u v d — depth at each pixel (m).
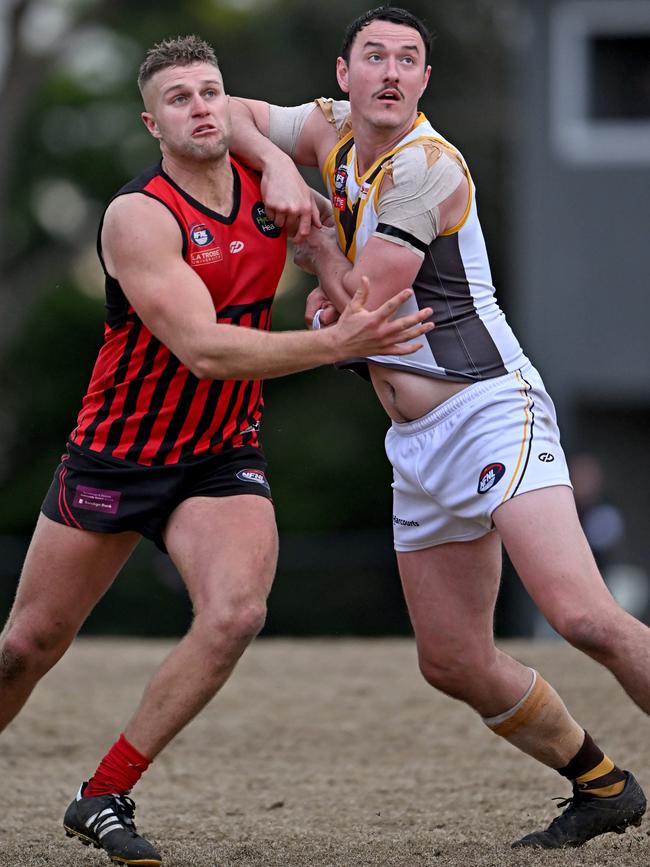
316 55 84.06
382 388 17.03
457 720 27.42
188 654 15.70
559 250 58.50
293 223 16.69
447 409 16.50
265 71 84.56
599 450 60.19
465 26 81.50
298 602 59.16
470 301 16.61
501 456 16.11
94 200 94.56
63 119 92.62
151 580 63.09
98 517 16.44
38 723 27.42
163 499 16.39
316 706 28.94
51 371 86.88
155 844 18.34
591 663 31.69
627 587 59.19
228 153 16.62
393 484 17.34
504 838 18.27
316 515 80.94
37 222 92.94
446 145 16.41
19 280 91.56
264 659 34.03
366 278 15.57
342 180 16.95
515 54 78.81
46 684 31.02
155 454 16.45
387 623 59.00
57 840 18.66
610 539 45.38
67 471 16.73
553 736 17.22
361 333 15.33
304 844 18.17
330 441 81.75
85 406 16.97
